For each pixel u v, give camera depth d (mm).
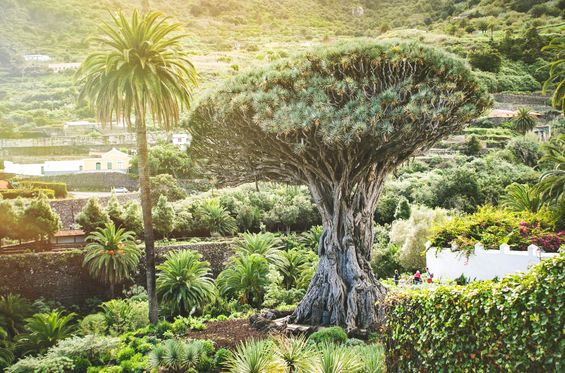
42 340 32375
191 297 37688
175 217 51656
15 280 38188
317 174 29438
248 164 32125
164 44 34188
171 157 75000
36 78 153750
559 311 9344
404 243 45875
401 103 27250
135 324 33844
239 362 16500
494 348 10406
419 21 167625
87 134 112562
